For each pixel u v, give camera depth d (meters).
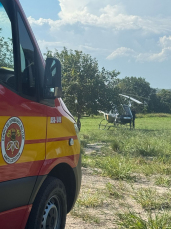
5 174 2.89
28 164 3.19
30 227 3.36
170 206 5.72
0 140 2.81
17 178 3.05
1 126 2.83
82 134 20.27
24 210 3.18
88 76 21.47
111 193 6.42
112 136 18.66
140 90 85.88
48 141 3.52
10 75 3.18
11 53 3.22
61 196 3.85
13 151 2.98
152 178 8.09
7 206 2.94
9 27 3.25
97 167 8.96
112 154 11.74
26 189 3.17
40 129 3.38
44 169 3.42
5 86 3.03
